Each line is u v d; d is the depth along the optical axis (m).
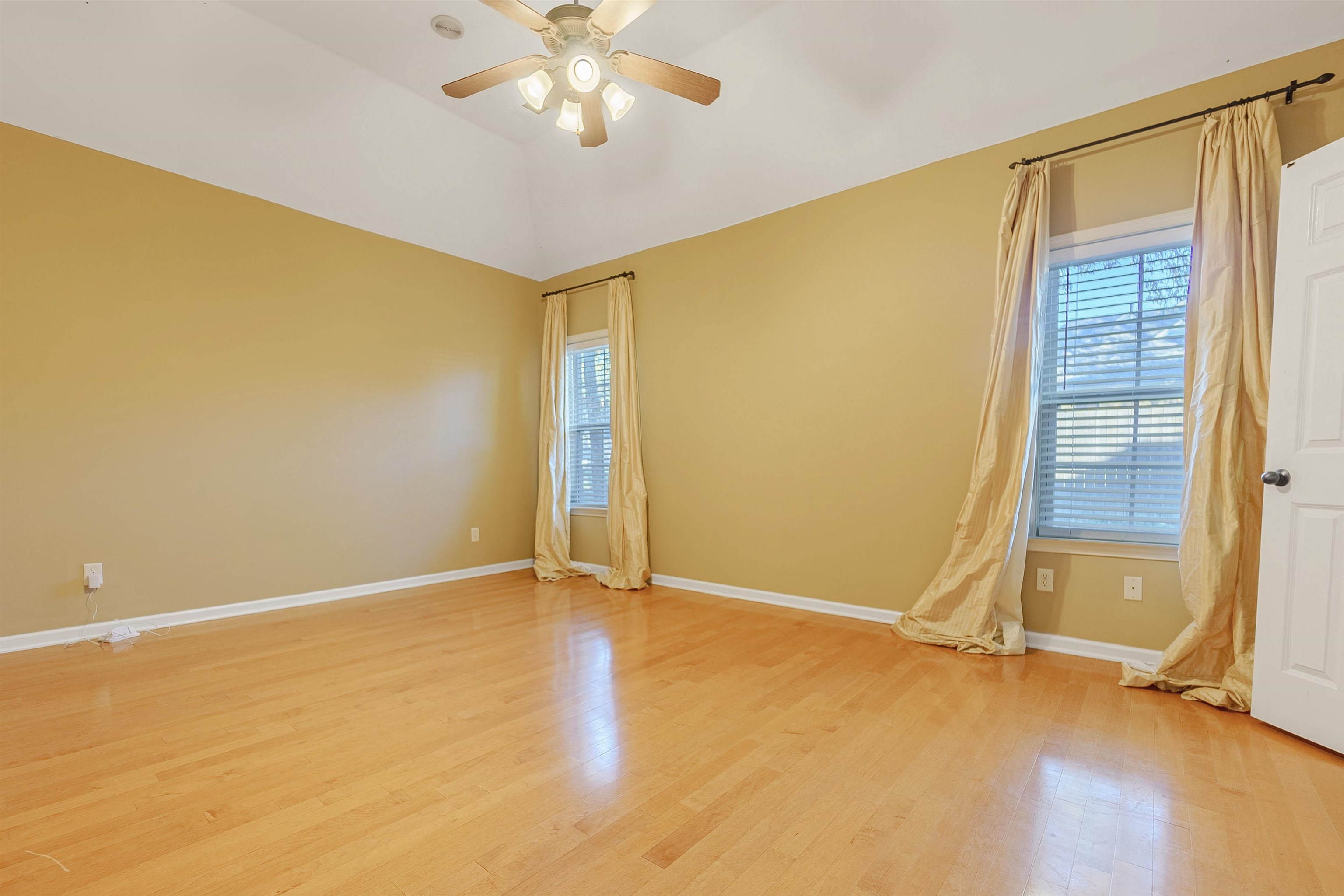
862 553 3.66
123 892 1.35
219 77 3.33
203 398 3.66
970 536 3.10
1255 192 2.40
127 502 3.39
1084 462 2.99
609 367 5.23
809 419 3.89
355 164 4.05
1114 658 2.84
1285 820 1.60
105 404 3.32
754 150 3.81
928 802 1.70
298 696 2.50
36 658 2.96
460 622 3.66
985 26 2.82
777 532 4.05
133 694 2.52
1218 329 2.43
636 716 2.30
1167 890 1.34
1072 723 2.20
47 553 3.15
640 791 1.77
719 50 3.37
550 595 4.42
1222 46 2.53
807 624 3.57
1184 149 2.68
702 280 4.46
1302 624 2.07
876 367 3.59
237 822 1.62
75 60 2.99
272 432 3.95
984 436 3.06
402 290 4.64
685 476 4.58
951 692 2.51
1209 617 2.38
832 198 3.79
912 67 3.08
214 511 3.71
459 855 1.47
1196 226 2.56
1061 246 2.98
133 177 3.42
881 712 2.32
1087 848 1.49
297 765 1.93
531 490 5.58
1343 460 1.97
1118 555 2.83
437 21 3.23
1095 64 2.76
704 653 3.05
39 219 3.12
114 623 3.35
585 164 4.47
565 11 2.28
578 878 1.39
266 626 3.58
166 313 3.53
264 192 3.89
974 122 3.16
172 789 1.79
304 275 4.11
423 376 4.77
